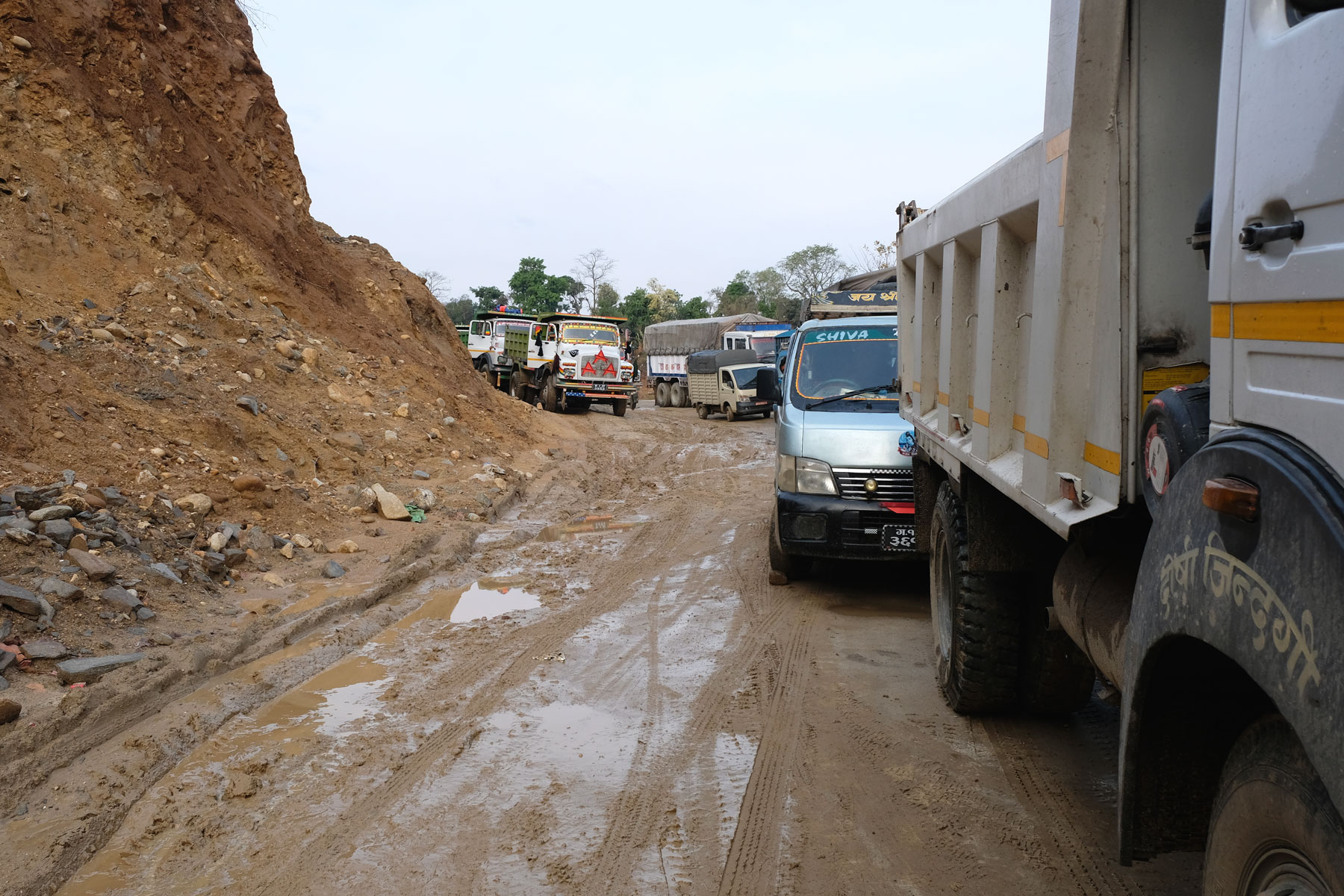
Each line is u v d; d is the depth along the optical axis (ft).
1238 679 7.87
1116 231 9.64
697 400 111.96
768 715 18.08
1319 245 6.08
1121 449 9.54
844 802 14.52
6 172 37.78
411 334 61.57
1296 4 6.48
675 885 12.21
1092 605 11.55
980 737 17.01
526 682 19.85
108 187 42.52
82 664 17.74
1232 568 6.64
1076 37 9.77
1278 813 6.45
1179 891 12.02
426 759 15.97
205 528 26.71
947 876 12.42
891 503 25.73
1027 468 12.46
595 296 320.09
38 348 31.19
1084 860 12.79
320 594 25.09
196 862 12.76
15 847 12.67
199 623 21.36
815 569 30.60
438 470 42.19
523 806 14.34
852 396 27.96
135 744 15.90
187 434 31.53
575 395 99.60
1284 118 6.53
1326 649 5.59
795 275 291.38
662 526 38.34
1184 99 9.30
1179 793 8.33
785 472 26.81
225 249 47.65
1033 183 12.10
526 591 27.96
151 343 36.88
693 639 22.99
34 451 25.54
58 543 21.34
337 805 14.37
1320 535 5.72
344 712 18.19
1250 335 6.92
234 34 59.21
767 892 12.06
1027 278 13.46
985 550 16.26
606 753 16.33
